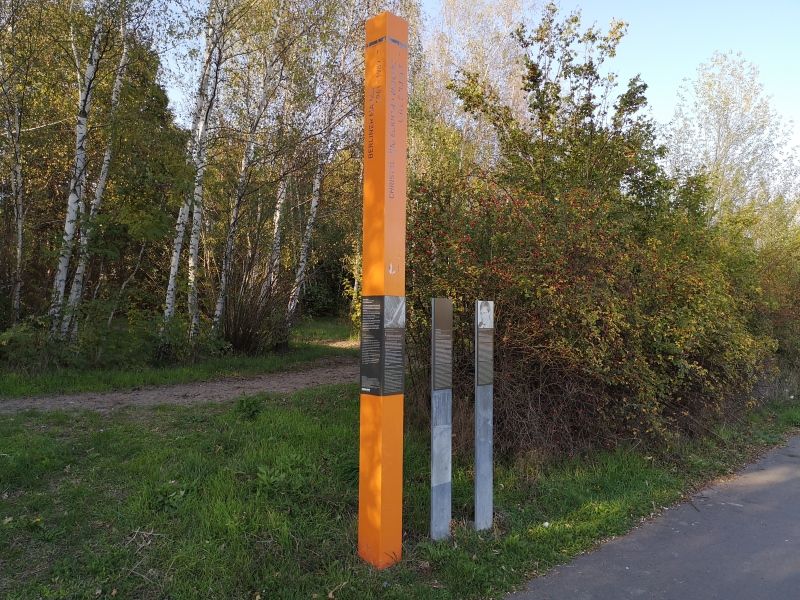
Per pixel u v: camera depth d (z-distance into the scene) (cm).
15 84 1178
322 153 1471
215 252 1473
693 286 715
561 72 965
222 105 1396
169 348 1200
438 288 607
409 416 693
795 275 1233
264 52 1386
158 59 1227
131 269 1385
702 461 654
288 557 378
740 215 1366
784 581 386
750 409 905
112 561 366
